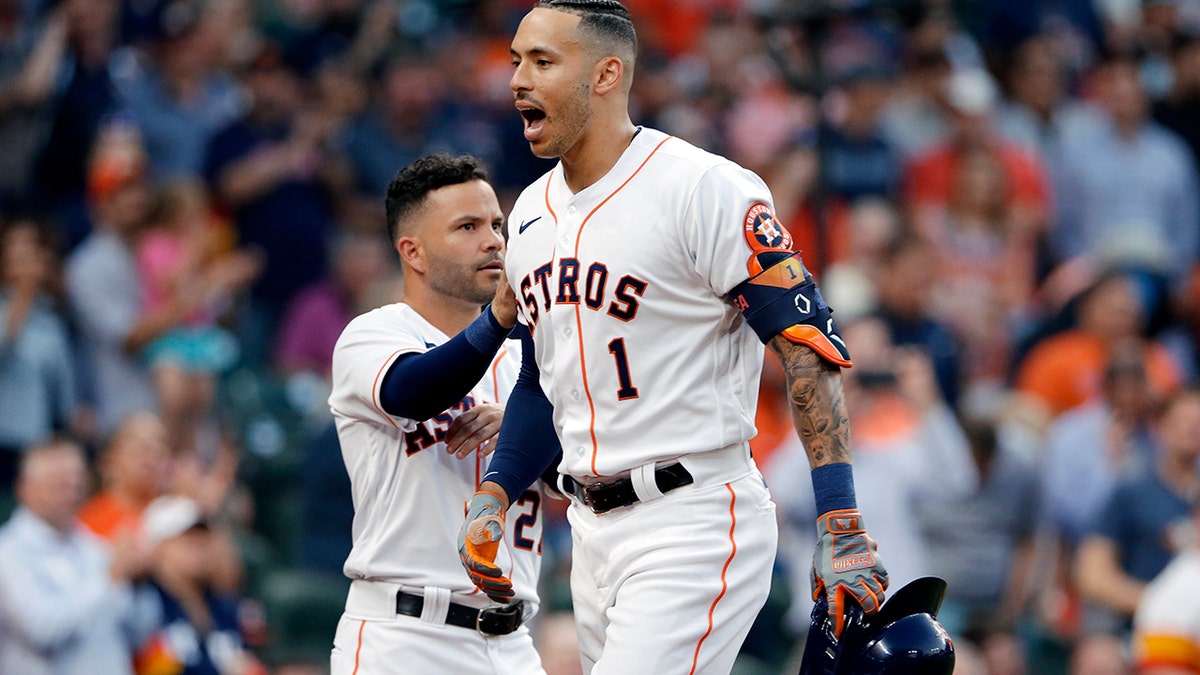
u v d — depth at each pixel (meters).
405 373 14.30
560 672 24.28
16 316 30.31
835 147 39.09
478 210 15.38
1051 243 42.09
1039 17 46.66
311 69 41.19
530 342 13.65
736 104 41.81
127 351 31.59
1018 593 30.97
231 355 33.25
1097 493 30.53
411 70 38.69
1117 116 43.22
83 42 37.44
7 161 36.97
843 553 11.82
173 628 24.41
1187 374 39.31
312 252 36.69
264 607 27.30
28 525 24.27
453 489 15.28
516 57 12.77
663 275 12.37
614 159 12.72
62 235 34.81
